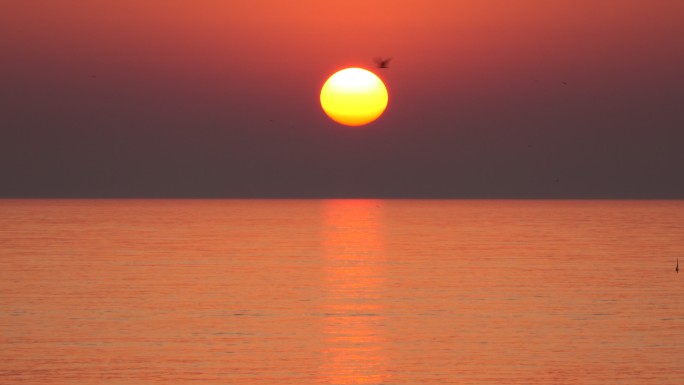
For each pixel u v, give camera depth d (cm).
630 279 19038
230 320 13425
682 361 10781
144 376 10050
